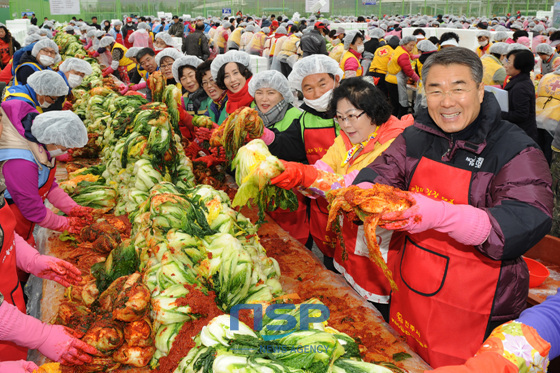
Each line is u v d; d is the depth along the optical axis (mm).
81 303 2084
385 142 2301
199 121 3850
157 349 1753
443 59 1607
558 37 10742
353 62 8492
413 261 1912
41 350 1671
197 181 3492
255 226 2238
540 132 6238
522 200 1503
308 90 2990
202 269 1799
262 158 1927
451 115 1654
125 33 18234
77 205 2979
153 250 1896
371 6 44594
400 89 9414
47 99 4312
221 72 3783
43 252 2705
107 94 5465
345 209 1565
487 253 1481
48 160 2754
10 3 26828
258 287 1861
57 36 13930
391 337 1929
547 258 2980
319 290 2291
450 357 1828
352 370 1357
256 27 17922
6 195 2662
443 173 1771
